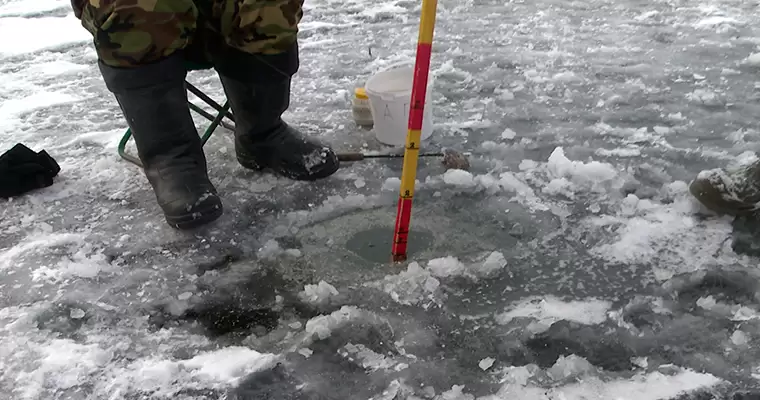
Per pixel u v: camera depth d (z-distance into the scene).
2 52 3.33
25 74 3.00
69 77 2.96
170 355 1.28
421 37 1.37
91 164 2.11
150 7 1.54
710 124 2.22
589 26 3.44
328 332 1.31
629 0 3.92
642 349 1.24
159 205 1.78
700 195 1.65
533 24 3.52
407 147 1.44
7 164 1.90
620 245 1.56
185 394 1.18
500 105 2.46
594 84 2.62
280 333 1.33
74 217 1.80
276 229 1.70
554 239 1.61
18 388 1.21
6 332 1.35
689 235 1.58
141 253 1.62
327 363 1.24
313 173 1.93
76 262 1.58
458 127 2.29
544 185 1.86
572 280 1.45
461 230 1.67
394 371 1.22
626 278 1.45
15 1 4.42
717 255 1.50
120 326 1.37
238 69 1.81
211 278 1.51
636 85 2.59
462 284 1.45
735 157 1.97
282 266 1.55
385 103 2.11
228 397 1.17
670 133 2.16
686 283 1.41
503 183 1.88
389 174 1.98
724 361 1.20
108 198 1.90
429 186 1.88
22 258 1.61
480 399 1.14
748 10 3.60
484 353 1.25
